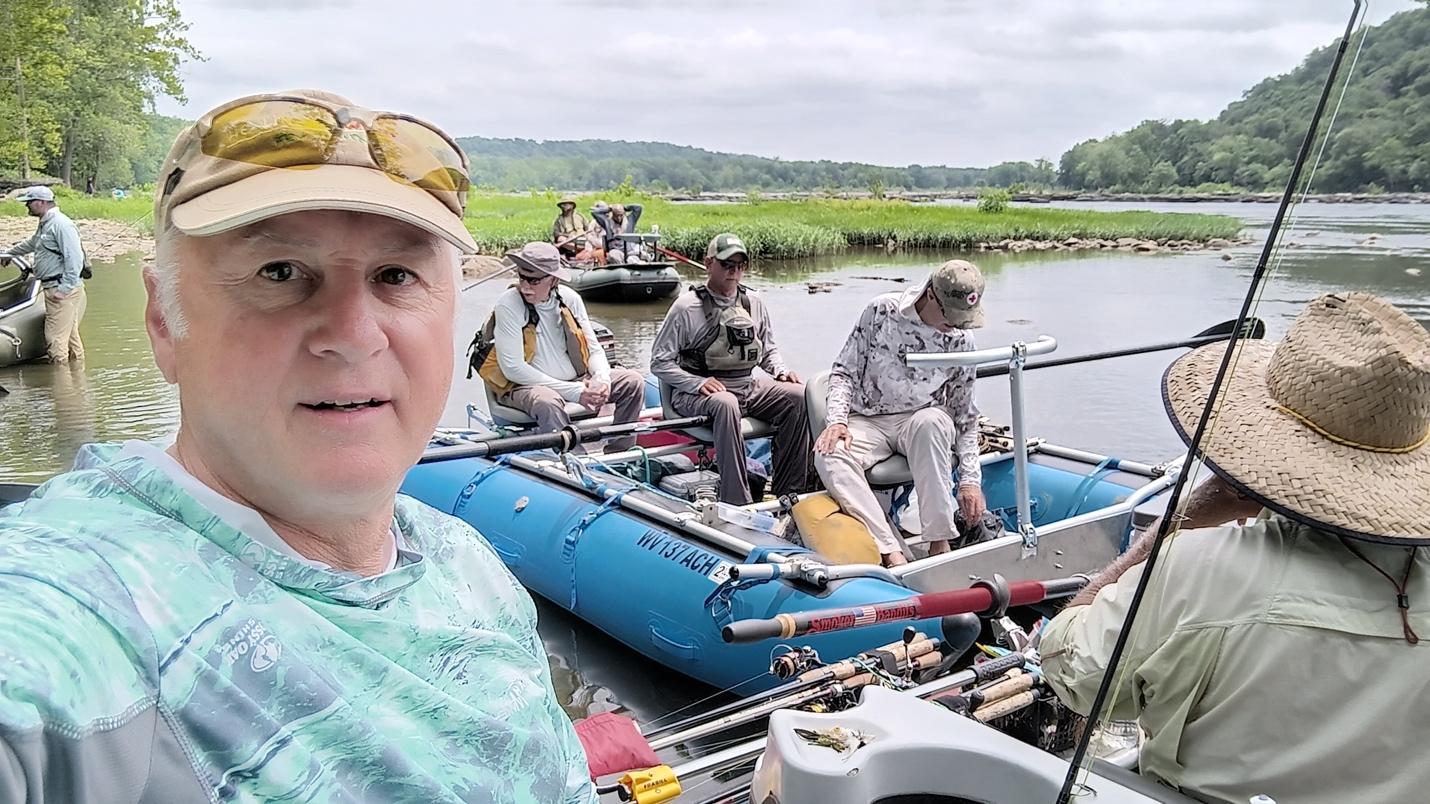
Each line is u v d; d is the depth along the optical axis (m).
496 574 1.31
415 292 1.03
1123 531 4.10
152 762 0.78
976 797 1.42
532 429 5.46
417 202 0.97
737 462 4.86
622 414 5.62
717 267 5.07
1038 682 2.10
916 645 2.50
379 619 1.02
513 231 18.23
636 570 3.97
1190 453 1.33
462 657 1.09
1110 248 27.56
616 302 15.59
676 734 2.16
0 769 0.67
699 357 5.09
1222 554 1.50
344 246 0.97
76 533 0.85
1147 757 1.60
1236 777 1.49
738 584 3.56
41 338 9.69
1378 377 1.44
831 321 13.70
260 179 0.92
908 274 21.78
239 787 0.83
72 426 7.69
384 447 1.01
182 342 0.97
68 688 0.73
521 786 1.08
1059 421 7.30
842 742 1.44
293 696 0.88
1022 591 2.57
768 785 1.46
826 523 4.02
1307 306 1.54
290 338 0.95
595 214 17.28
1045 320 12.76
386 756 0.93
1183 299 10.77
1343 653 1.41
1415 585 1.44
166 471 0.93
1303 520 1.45
